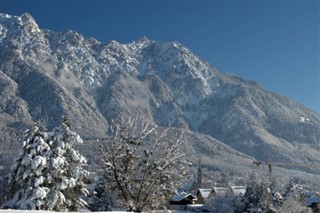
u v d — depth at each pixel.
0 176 39.88
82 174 36.84
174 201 103.94
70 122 38.34
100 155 27.41
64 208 36.03
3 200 36.31
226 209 80.62
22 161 35.53
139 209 26.94
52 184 35.94
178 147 27.50
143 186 27.27
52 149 36.47
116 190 28.44
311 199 86.38
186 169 27.88
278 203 69.12
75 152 37.50
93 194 38.28
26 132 36.94
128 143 27.48
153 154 27.41
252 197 75.06
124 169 27.23
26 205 34.50
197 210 94.50
